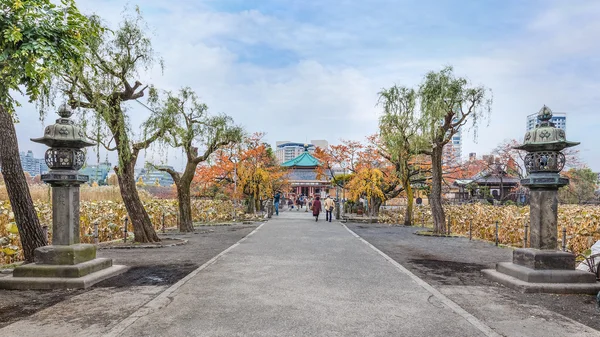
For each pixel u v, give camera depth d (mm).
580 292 6734
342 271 8531
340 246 12977
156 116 13508
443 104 16672
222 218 28438
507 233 16719
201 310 5531
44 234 9320
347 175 32438
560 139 7469
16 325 4914
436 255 11406
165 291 6625
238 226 22969
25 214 8953
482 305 5992
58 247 7414
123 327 4797
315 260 9992
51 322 5035
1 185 20016
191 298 6184
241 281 7449
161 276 7988
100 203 18500
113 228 15820
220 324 4930
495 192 45906
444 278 8023
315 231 18922
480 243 14609
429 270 8922
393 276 8047
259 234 17203
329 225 23688
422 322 5090
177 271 8531
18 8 5160
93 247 8031
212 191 34969
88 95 11508
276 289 6809
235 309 5586
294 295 6398
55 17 5676
